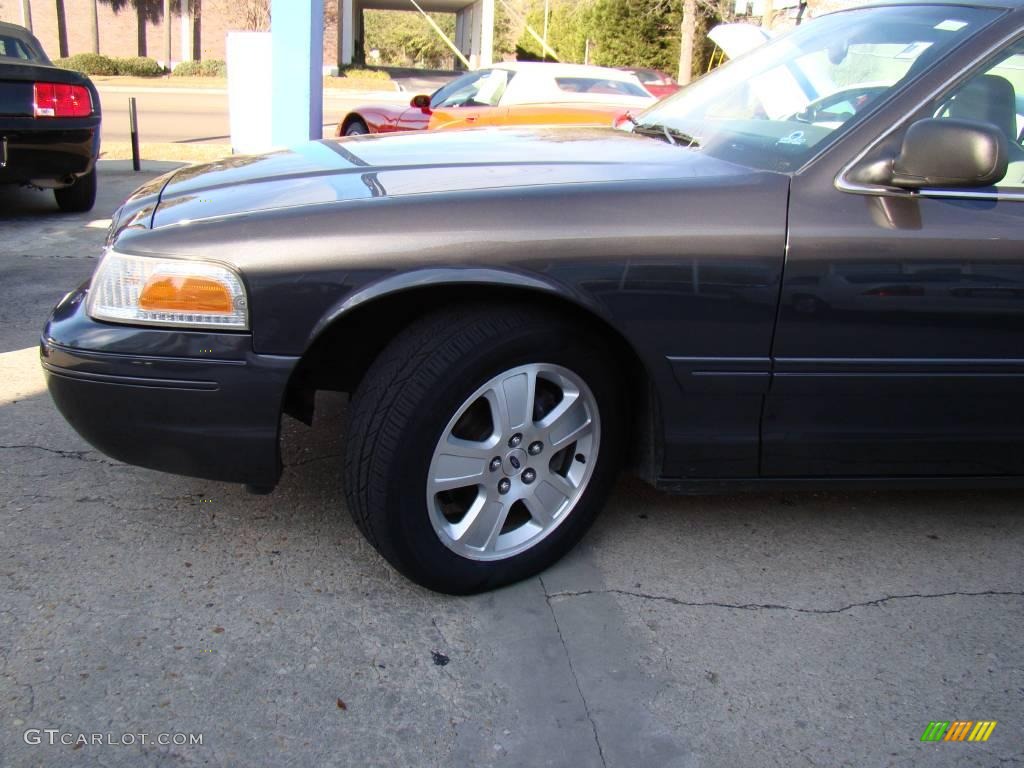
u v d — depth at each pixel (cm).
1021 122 255
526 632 240
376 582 258
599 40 2325
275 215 228
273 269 221
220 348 224
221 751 196
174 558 263
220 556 266
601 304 232
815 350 243
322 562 266
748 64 327
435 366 228
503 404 240
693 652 236
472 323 231
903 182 236
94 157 718
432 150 283
